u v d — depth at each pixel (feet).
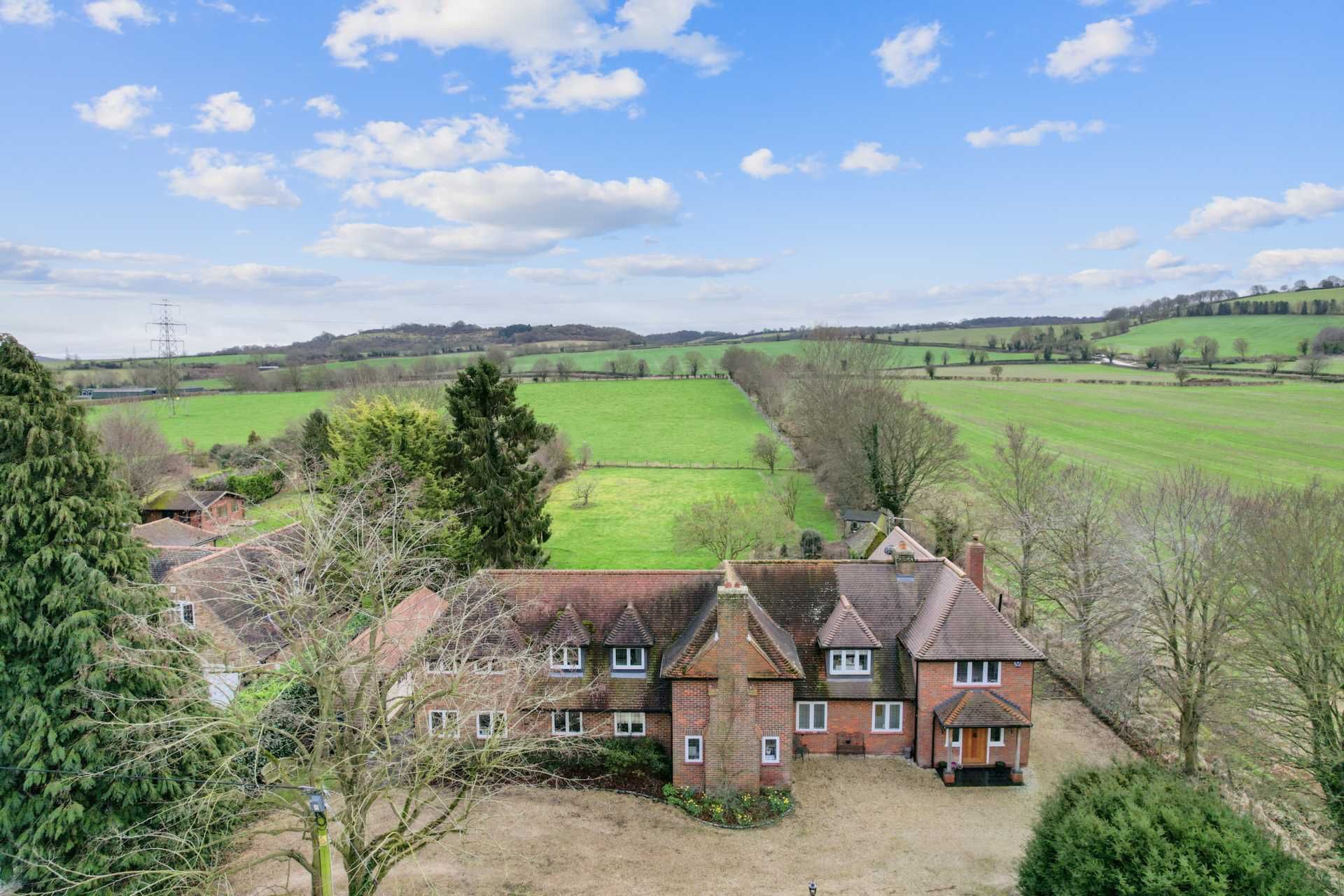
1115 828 69.51
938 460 236.22
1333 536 101.04
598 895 83.87
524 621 116.37
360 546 103.65
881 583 123.75
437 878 86.53
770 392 437.58
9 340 80.59
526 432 166.91
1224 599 107.04
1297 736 100.07
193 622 125.49
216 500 247.09
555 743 104.17
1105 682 122.62
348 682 101.09
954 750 110.93
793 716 111.04
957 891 85.81
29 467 79.15
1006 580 189.06
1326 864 93.66
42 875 77.30
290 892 85.05
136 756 72.49
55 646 77.97
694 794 104.42
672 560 229.66
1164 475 165.07
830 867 89.92
